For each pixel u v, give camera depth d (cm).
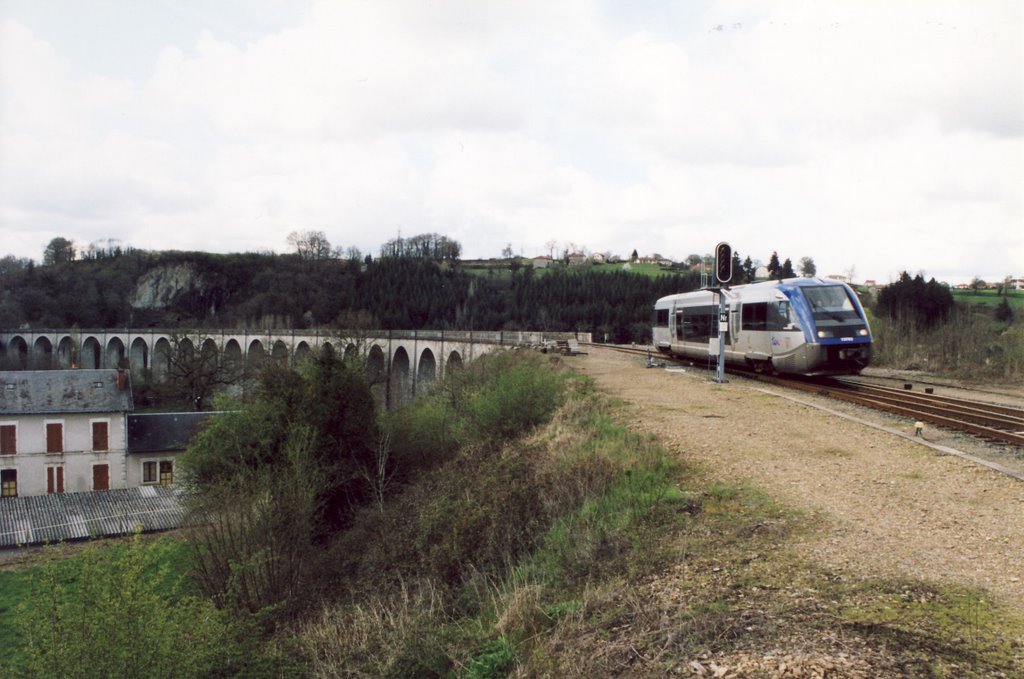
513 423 1944
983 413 1427
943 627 542
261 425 2273
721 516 866
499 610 810
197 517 1884
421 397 4150
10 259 14912
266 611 1319
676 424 1421
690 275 10544
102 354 11531
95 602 1039
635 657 580
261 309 13238
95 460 4209
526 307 9750
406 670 773
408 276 12638
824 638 542
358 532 1772
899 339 2986
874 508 841
